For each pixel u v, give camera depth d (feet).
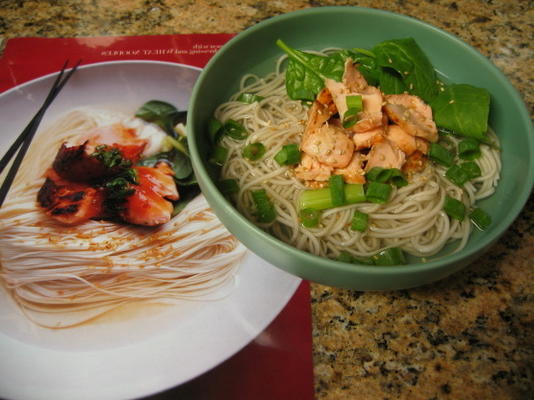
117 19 1.09
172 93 0.98
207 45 1.05
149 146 0.90
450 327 0.75
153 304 0.74
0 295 0.74
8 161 0.87
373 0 1.16
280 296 0.76
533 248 0.82
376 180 0.80
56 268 0.77
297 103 0.96
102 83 0.98
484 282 0.79
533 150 0.76
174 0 1.14
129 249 0.79
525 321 0.76
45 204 0.83
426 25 0.89
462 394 0.69
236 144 0.91
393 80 0.90
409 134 0.83
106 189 0.85
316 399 0.68
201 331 0.72
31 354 0.70
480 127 0.82
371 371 0.71
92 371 0.69
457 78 0.91
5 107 0.93
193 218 0.83
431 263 0.63
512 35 1.10
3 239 0.79
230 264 0.79
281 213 0.84
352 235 0.82
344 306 0.76
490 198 0.85
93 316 0.73
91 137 0.91
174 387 0.68
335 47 0.97
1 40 1.03
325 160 0.80
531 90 1.01
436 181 0.87
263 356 0.71
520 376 0.71
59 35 1.05
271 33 0.92
